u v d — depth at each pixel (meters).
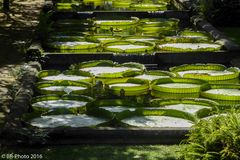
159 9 26.05
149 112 12.52
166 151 10.47
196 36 20.34
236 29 21.91
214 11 22.44
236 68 15.69
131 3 27.14
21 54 17.59
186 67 16.22
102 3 28.00
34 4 26.66
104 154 10.29
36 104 13.07
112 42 19.12
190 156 8.91
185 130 10.97
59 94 13.83
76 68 16.34
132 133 10.92
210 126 9.23
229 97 13.45
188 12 23.86
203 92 13.84
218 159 8.68
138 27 21.94
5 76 15.24
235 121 8.97
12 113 11.85
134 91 14.21
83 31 21.92
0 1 26.97
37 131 10.79
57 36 20.52
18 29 21.27
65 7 26.69
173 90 14.02
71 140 10.88
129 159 10.05
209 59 17.39
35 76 14.92
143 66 16.16
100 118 12.21
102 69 16.25
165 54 17.33
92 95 13.97
